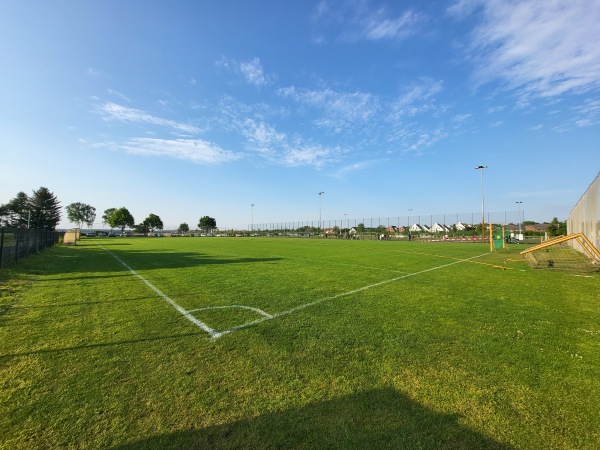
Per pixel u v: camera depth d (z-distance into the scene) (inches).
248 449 86.1
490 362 139.5
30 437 91.5
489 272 422.3
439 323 195.5
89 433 93.3
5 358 145.0
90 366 136.8
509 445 87.2
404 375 127.6
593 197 567.8
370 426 95.7
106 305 243.1
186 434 92.6
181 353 150.7
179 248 984.3
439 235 1946.4
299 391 115.6
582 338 169.2
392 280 354.6
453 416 100.3
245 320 203.2
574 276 389.4
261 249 916.0
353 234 2306.8
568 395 112.4
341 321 200.4
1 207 2844.5
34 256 665.6
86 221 4682.6
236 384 121.0
